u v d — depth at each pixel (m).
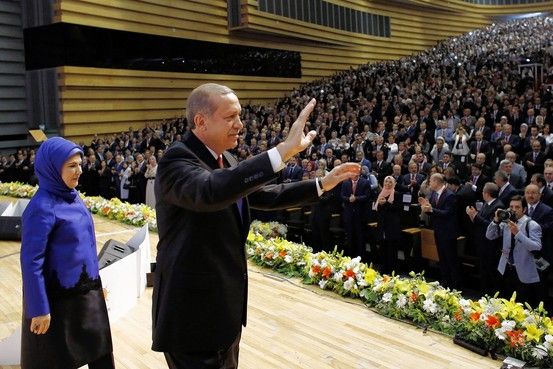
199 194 1.46
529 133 10.27
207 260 1.64
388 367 2.98
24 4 16.19
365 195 8.07
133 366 3.24
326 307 3.98
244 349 3.30
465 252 6.88
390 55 28.58
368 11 26.98
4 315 4.14
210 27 19.47
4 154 16.23
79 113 16.03
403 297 3.71
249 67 21.17
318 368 3.02
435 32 31.44
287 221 9.60
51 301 2.33
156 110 18.02
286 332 3.54
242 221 1.77
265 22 20.53
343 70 25.88
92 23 15.90
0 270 5.52
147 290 4.81
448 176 7.21
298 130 1.47
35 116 16.36
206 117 1.68
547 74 16.53
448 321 3.47
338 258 4.54
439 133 11.34
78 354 2.36
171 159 1.63
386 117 14.63
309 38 23.09
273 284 4.60
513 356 3.02
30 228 2.28
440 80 17.73
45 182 2.39
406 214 7.69
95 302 2.47
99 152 14.37
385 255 7.56
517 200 5.41
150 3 17.30
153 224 7.38
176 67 18.44
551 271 5.60
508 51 23.12
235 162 1.90
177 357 1.68
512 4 35.31
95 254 2.56
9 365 3.14
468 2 33.41
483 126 10.60
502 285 6.04
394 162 9.59
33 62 16.19
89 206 9.02
